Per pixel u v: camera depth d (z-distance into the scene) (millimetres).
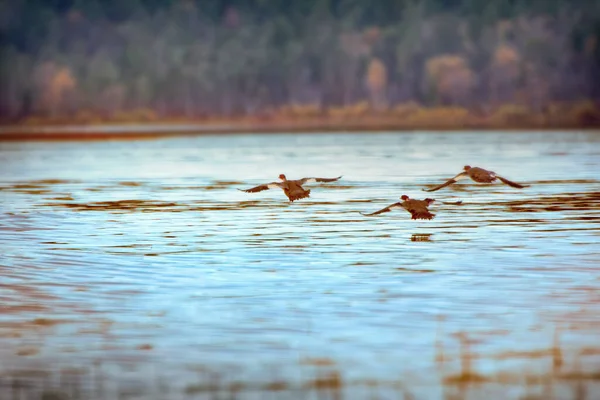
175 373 30266
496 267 44594
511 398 27750
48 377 30016
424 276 42812
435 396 28000
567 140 189125
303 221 62625
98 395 28562
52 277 43812
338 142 198625
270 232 57406
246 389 28891
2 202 78188
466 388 28562
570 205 70375
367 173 106938
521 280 41625
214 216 66312
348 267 45281
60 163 135500
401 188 87500
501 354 31344
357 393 28344
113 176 108375
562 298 38281
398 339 33094
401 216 64688
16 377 30047
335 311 36812
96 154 161375
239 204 74500
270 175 106188
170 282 42438
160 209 71625
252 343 32969
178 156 151500
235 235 56250
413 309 36906
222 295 39719
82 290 41062
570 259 46406
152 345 32969
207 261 47469
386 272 43875
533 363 30453
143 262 47438
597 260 46031
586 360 30625
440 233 55969
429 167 116125
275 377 29750
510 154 141875
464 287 40500
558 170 106562
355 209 69562
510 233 55625
